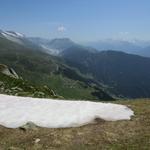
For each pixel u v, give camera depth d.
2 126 28.30
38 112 32.12
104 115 30.69
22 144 24.17
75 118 29.91
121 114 31.17
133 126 27.33
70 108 33.50
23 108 33.59
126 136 25.00
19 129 27.56
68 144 23.77
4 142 24.81
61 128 27.59
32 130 27.17
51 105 35.06
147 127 26.78
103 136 25.06
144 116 30.28
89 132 26.11
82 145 23.48
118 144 23.39
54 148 23.09
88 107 33.78
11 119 29.92
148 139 23.97
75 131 26.50
